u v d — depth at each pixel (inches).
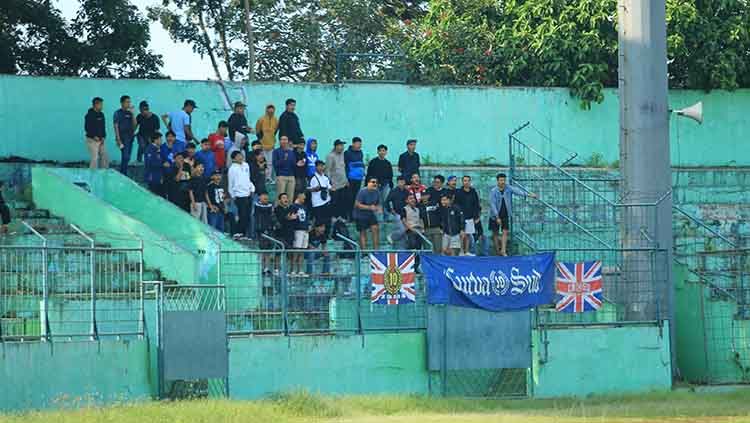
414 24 6368.1
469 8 6003.9
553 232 4943.4
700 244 5231.3
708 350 4335.6
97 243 4106.8
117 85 5054.1
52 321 3435.0
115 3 6417.3
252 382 3698.3
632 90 4542.3
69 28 6402.6
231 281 3848.4
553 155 5482.3
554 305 4060.0
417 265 4124.0
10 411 3061.0
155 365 3567.9
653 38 4547.2
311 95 5285.4
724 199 5536.4
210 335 3595.0
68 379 3309.5
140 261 3592.5
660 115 4530.0
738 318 4291.3
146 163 4571.9
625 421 3127.5
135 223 4094.5
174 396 3558.1
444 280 3922.2
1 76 4911.4
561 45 5595.5
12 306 3403.1
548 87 5521.7
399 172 5137.8
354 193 4830.2
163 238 4045.3
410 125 5383.9
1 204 4089.6
